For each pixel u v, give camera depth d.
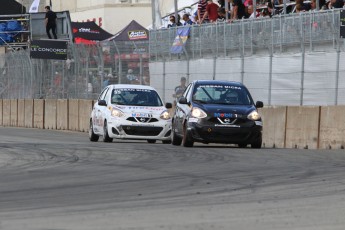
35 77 137.25
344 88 82.62
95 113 89.50
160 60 112.06
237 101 76.25
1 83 149.00
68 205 35.03
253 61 94.81
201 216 31.56
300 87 87.88
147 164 55.59
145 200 36.66
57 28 147.38
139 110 84.00
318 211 33.12
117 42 117.44
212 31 101.62
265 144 89.25
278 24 90.88
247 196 38.00
